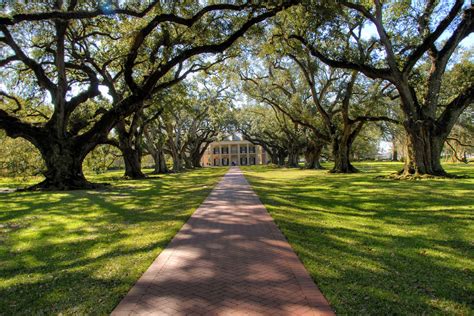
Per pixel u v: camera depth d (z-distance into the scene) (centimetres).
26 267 530
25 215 1027
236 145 10175
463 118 3391
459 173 2319
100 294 414
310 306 371
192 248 605
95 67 2300
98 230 792
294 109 3412
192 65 2314
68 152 1922
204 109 4700
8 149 2564
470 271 471
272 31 2017
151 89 1872
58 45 1875
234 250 588
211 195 1445
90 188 1930
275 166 6041
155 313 361
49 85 1955
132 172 3047
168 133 4406
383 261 516
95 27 2173
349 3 1791
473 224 746
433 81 1953
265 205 1105
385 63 2069
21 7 1499
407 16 1998
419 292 404
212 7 1530
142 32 1673
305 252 563
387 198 1208
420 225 760
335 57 1977
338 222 816
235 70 2914
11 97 2294
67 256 583
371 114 2917
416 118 1950
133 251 595
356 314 351
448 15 1745
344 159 3081
